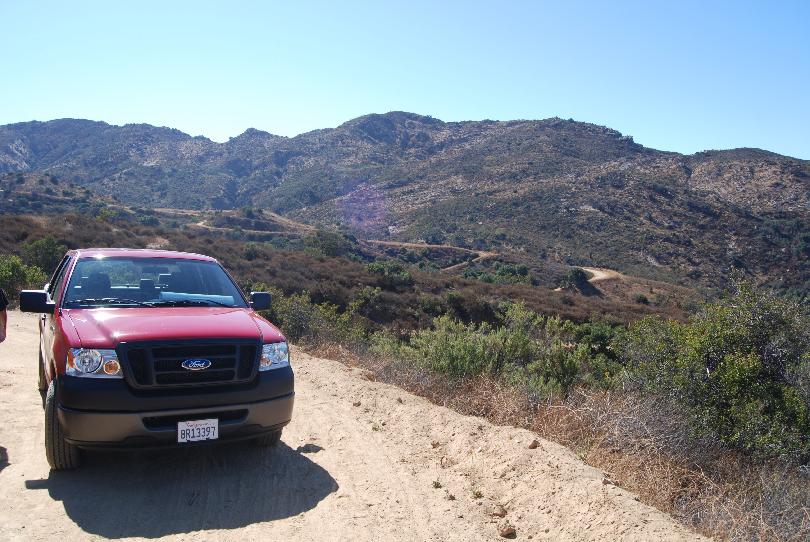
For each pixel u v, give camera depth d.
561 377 7.11
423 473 4.65
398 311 35.00
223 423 4.07
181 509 3.78
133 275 5.12
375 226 163.88
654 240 117.44
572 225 133.50
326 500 4.05
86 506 3.72
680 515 3.76
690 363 6.11
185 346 3.98
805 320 6.21
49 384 4.22
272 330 4.64
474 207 160.25
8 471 4.21
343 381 7.52
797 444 4.86
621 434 4.87
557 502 3.88
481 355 7.55
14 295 15.31
